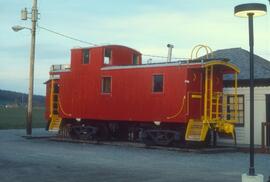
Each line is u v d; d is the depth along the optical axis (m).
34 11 30.73
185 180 12.73
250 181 9.49
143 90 24.08
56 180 12.58
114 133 27.03
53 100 29.30
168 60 30.66
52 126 28.84
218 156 19.75
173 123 23.23
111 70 25.75
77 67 27.64
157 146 23.20
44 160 17.33
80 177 13.16
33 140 28.14
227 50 29.61
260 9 9.87
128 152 21.00
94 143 25.84
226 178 13.15
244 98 25.03
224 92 25.73
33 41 30.80
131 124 25.78
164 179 12.88
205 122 21.78
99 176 13.38
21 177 13.06
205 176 13.54
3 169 14.71
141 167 15.60
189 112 22.30
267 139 22.95
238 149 22.36
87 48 27.16
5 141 27.05
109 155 19.53
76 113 27.42
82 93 27.22
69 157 18.52
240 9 10.01
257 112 24.53
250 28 9.99
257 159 18.62
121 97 25.09
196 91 22.73
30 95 30.42
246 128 24.83
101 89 26.19
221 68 23.38
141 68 24.30
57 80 29.28
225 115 23.47
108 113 25.66
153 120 23.50
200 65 21.89
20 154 19.42
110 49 26.95
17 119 57.28
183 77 22.48
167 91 23.05
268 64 27.75
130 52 28.20
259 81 24.41
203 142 23.50
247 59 27.25
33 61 30.72
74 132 28.09
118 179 12.83
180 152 21.34
